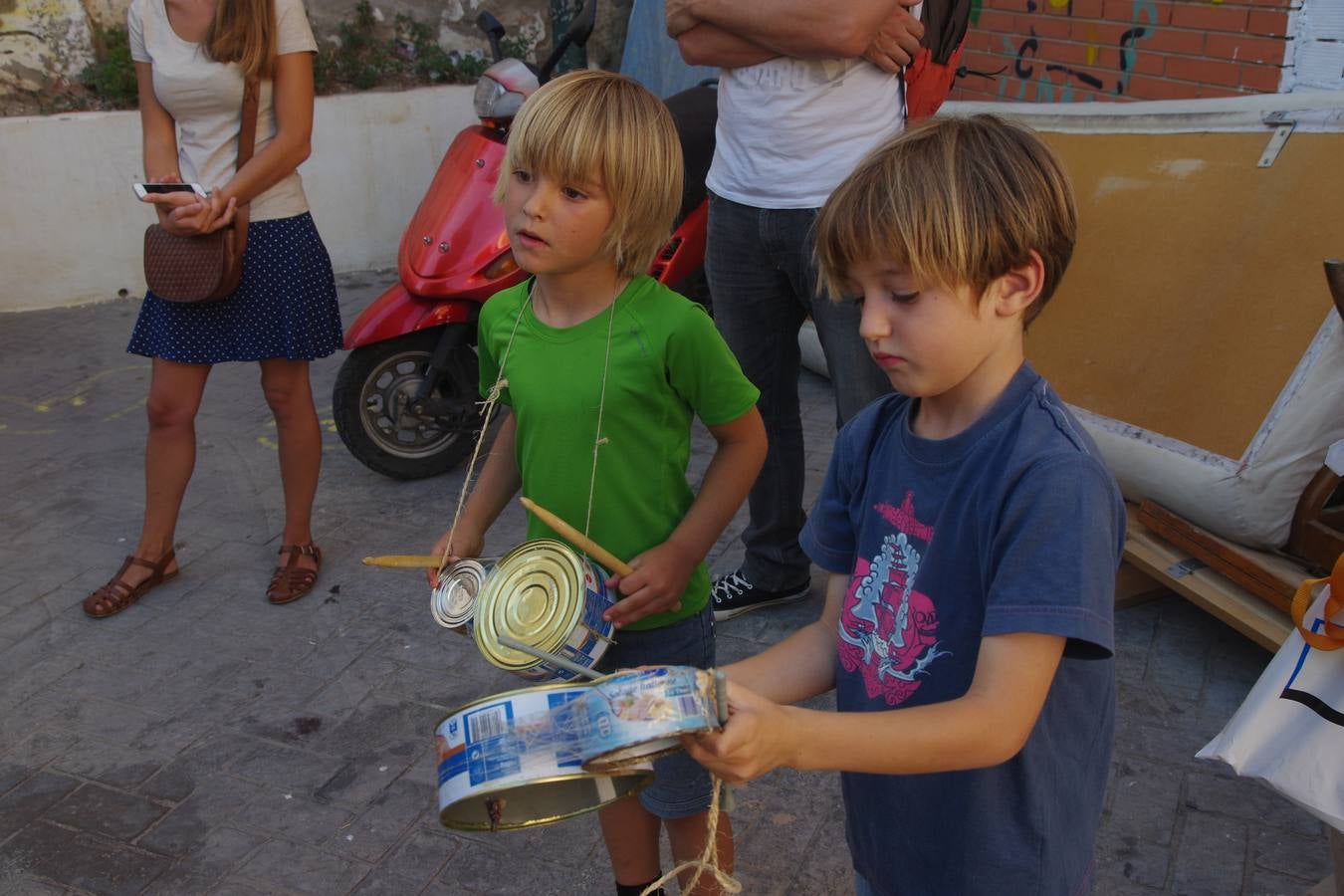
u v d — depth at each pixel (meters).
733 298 3.08
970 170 1.18
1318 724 1.72
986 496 1.26
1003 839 1.37
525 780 1.18
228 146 3.28
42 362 5.60
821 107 2.75
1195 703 2.92
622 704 1.09
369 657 3.30
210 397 5.15
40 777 2.85
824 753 1.12
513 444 2.16
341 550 3.87
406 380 4.19
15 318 6.26
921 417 1.39
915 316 1.21
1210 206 3.24
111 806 2.75
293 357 3.40
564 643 1.72
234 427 4.84
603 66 7.39
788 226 2.86
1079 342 3.42
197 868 2.56
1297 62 4.31
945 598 1.33
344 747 2.94
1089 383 3.35
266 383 3.53
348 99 6.60
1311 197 3.02
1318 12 4.20
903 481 1.38
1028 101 5.64
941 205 1.16
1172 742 2.79
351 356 4.08
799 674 1.55
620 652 2.02
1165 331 3.21
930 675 1.36
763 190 2.87
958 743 1.15
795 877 2.48
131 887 2.51
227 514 4.12
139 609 3.55
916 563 1.36
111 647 3.37
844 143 2.78
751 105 2.84
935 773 1.26
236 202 3.21
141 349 3.47
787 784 2.76
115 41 6.39
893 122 2.84
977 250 1.17
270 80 3.28
